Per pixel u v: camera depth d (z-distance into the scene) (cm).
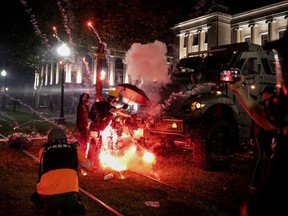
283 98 167
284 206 175
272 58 938
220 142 801
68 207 353
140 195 606
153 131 880
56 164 370
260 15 4731
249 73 880
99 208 536
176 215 513
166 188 654
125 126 936
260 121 212
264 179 188
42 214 502
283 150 183
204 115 822
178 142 878
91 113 777
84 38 1523
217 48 949
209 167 787
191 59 976
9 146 1068
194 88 909
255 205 186
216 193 627
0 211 511
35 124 1998
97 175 748
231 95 865
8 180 679
